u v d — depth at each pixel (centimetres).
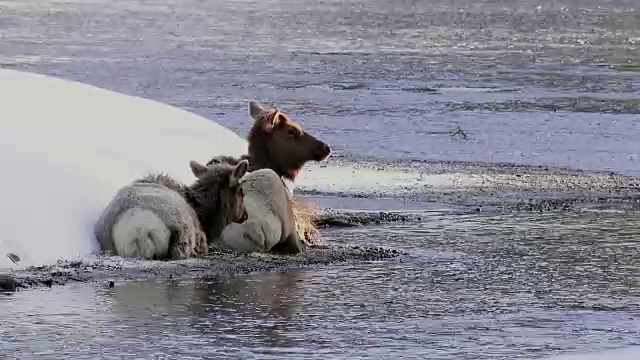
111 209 5250
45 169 5553
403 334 4172
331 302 4641
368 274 5200
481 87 14100
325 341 4050
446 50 19275
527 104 12444
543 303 4703
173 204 5241
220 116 10981
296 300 4656
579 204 7344
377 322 4338
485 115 11556
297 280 5031
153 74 14500
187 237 5241
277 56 17438
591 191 7825
